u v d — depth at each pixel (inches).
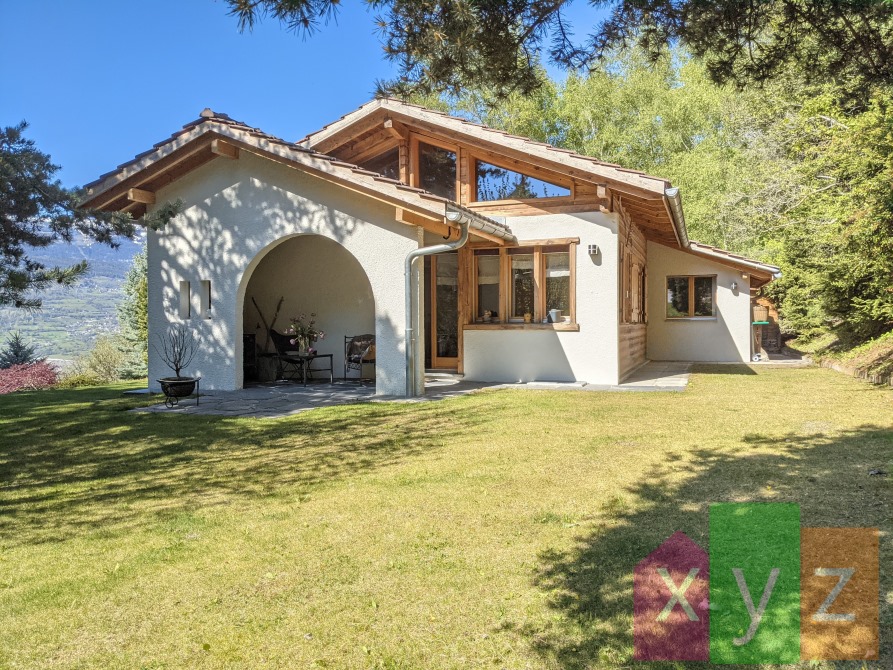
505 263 509.7
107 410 390.0
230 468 240.4
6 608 128.9
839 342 684.7
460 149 510.3
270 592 133.6
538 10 185.9
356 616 122.6
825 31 203.8
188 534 169.6
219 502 198.2
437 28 178.9
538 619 119.6
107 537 169.2
